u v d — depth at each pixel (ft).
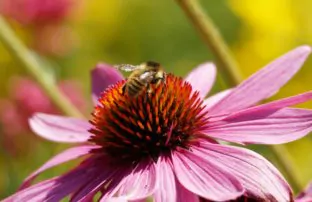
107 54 2.29
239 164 0.92
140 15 2.35
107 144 1.01
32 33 1.82
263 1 1.95
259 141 0.95
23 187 1.03
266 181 0.89
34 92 1.62
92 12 2.31
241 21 2.15
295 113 0.96
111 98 1.03
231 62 1.22
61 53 1.88
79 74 2.11
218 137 0.98
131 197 0.87
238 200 0.89
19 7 1.79
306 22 1.93
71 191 0.97
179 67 2.19
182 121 1.00
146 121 1.00
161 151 0.99
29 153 1.66
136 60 2.29
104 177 0.98
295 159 1.83
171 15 2.31
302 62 1.03
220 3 2.20
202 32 1.21
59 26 1.85
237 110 1.02
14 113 1.63
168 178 0.92
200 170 0.92
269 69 1.04
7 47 1.40
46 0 1.79
